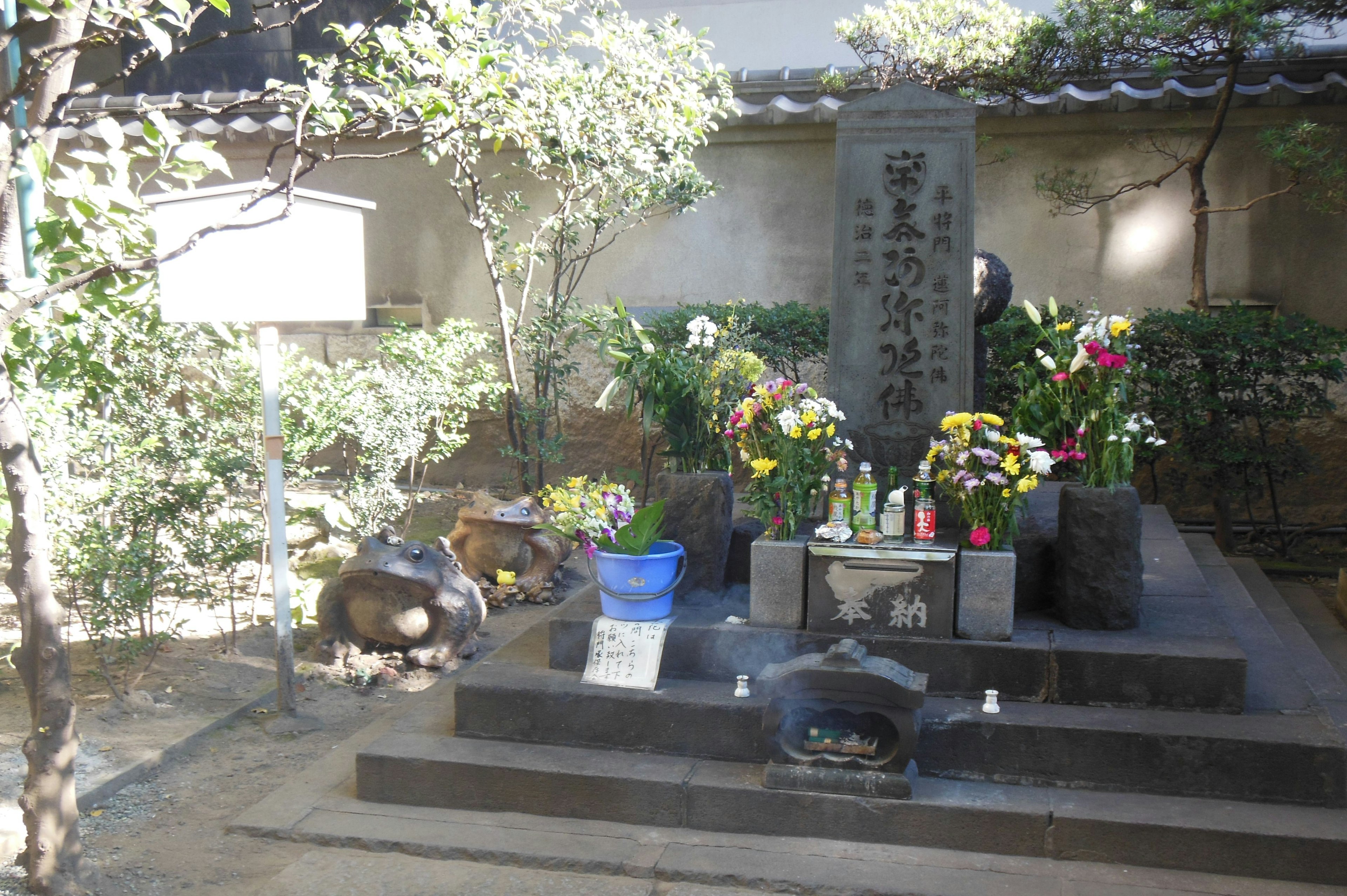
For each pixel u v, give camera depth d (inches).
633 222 350.3
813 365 328.8
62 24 128.9
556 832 148.3
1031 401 175.3
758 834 147.3
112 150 116.8
